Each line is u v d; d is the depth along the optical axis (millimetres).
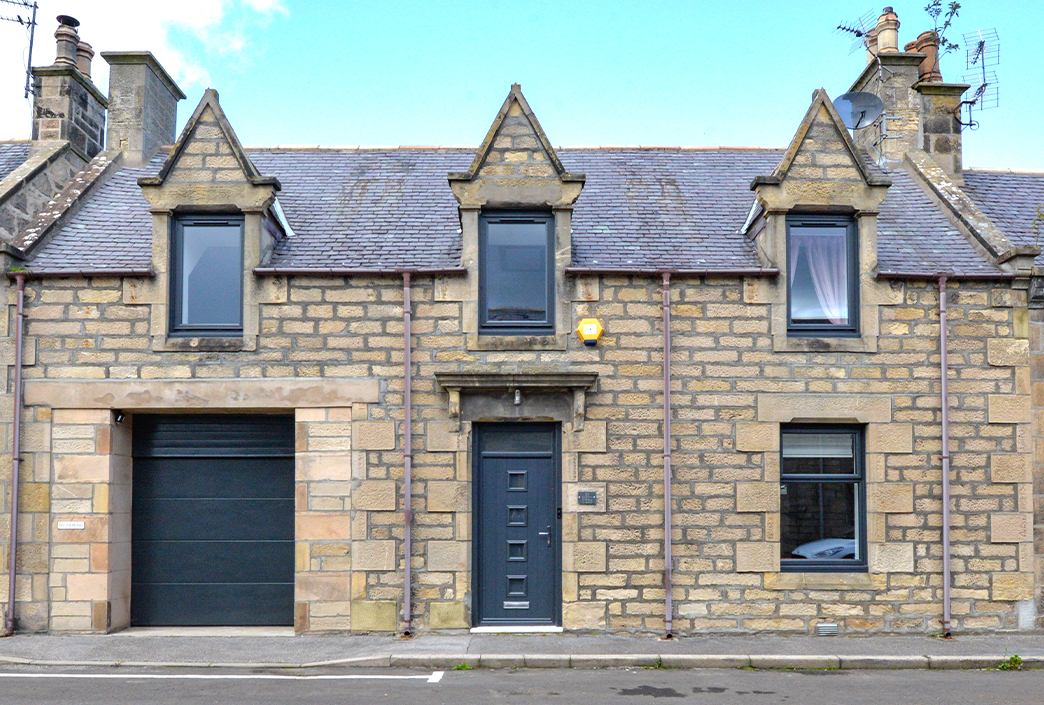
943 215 12133
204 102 10820
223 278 10805
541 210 10750
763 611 10281
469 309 10477
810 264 10938
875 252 10641
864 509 10562
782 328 10516
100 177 12656
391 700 7648
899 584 10328
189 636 10242
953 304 10602
